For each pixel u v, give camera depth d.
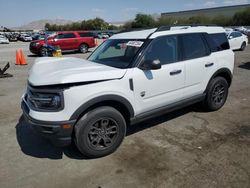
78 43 18.67
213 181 2.90
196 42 4.54
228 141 3.86
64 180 2.98
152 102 3.86
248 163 3.25
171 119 4.79
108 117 3.39
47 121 3.05
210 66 4.71
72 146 3.80
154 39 3.86
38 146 3.83
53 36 17.59
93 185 2.88
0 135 4.21
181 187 2.81
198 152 3.54
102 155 3.48
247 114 5.01
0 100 6.19
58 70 3.37
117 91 3.37
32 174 3.11
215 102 5.11
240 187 2.79
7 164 3.34
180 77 4.17
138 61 3.64
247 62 11.89
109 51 4.23
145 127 4.44
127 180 2.96
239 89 7.03
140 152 3.58
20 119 4.92
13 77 9.12
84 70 3.32
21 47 27.36
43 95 3.09
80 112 3.13
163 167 3.20
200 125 4.49
